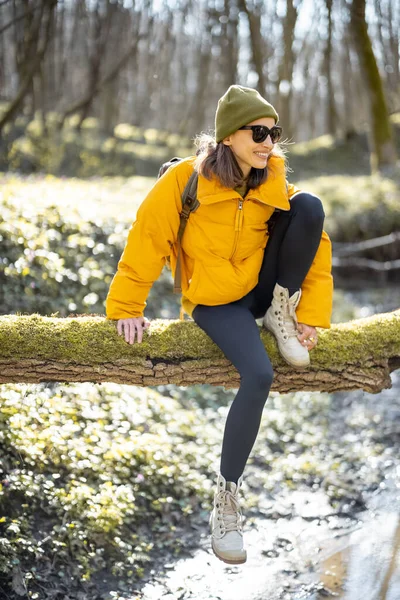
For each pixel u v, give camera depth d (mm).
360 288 9688
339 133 19531
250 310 3027
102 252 5902
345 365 3049
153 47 16281
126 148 16844
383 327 3148
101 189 8383
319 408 5945
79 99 15680
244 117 2527
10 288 5016
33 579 3221
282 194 2693
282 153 2830
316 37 17344
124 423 4090
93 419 4207
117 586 3367
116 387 4543
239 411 2592
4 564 3152
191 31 16047
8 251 5168
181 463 4375
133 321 2910
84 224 5945
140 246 2758
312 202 2697
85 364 2895
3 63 13117
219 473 2688
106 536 3578
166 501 3982
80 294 5379
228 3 14766
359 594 3340
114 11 14250
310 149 19125
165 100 18047
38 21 12023
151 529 3852
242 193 2717
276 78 15688
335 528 4062
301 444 5219
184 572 3553
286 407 5844
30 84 12219
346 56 18203
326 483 4605
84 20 14117
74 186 8062
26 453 3633
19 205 5758
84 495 3562
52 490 3588
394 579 3449
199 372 2955
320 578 3512
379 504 4324
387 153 14016
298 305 2887
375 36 14891
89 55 14430
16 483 3391
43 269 5215
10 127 12578
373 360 3094
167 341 2943
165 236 2750
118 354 2900
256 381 2580
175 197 2717
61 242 5648
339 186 12383
